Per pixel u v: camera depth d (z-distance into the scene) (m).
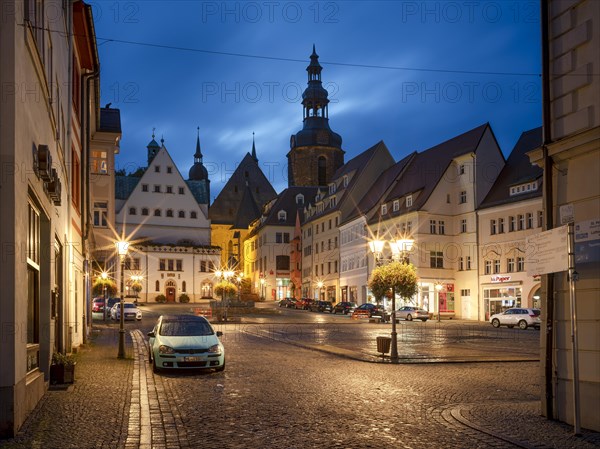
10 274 9.10
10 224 9.06
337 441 9.21
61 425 10.07
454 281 60.84
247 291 107.06
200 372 17.36
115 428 9.94
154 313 61.22
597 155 10.17
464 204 59.78
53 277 14.62
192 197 91.12
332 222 83.50
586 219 10.34
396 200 66.19
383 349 21.09
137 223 88.19
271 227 102.06
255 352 23.69
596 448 8.72
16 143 9.11
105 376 16.08
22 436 9.27
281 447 8.86
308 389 14.25
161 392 13.68
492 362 20.59
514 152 58.56
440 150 65.31
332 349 24.56
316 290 89.50
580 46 10.64
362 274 72.44
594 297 10.09
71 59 21.06
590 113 10.36
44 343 13.73
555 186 11.05
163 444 8.98
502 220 55.12
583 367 10.18
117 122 39.75
